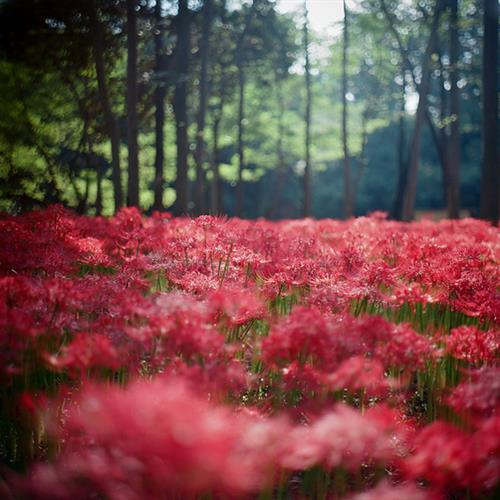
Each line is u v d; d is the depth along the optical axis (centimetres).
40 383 389
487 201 1531
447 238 764
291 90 3391
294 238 662
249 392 388
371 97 3334
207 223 558
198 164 2253
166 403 197
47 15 1569
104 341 280
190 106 3008
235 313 361
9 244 541
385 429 257
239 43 2884
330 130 3331
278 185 4053
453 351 366
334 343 296
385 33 2764
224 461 195
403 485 311
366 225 839
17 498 300
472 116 4319
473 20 2192
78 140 1836
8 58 1658
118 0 1586
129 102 1442
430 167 4716
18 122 1692
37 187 1725
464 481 254
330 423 225
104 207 1973
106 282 396
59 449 324
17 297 349
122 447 208
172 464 196
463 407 301
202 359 300
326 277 470
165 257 503
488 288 482
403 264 539
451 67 2266
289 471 326
